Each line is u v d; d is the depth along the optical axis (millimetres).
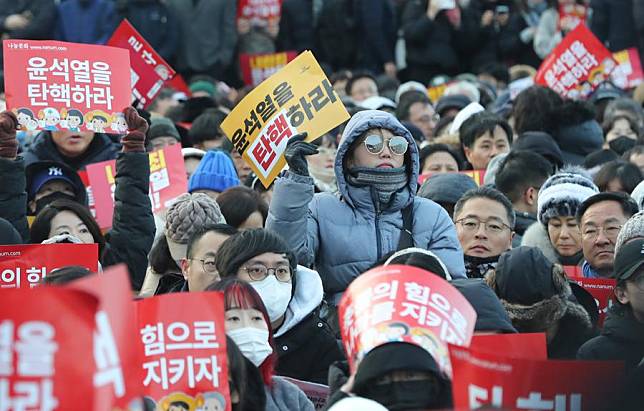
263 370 11680
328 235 14633
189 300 10523
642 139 23562
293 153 14305
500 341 11250
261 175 15891
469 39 39125
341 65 39906
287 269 12984
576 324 13312
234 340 11250
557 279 13172
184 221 14805
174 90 31375
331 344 13602
